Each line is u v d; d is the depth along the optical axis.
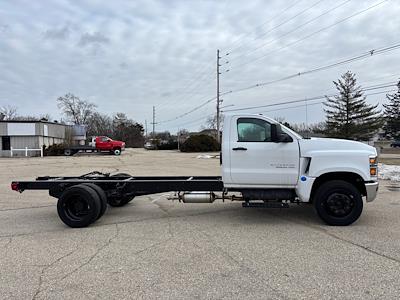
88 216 6.79
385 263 4.66
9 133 41.28
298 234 6.09
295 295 3.79
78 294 3.90
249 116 6.97
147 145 70.62
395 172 15.36
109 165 24.44
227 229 6.49
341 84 60.72
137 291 3.96
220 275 4.36
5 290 4.03
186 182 7.38
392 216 7.32
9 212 8.45
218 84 60.28
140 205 9.02
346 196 6.56
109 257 5.08
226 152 6.92
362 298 3.70
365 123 60.03
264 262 4.78
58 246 5.65
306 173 6.70
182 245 5.58
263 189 6.94
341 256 4.96
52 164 26.08
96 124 101.56
